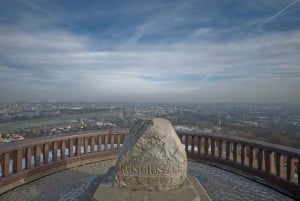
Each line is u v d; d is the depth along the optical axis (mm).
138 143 4828
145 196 4453
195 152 8352
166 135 4930
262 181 6191
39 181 6121
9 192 5391
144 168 4715
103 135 8211
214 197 5312
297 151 5406
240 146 7539
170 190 4703
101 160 8094
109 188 4730
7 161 5453
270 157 6023
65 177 6461
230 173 7051
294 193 5309
